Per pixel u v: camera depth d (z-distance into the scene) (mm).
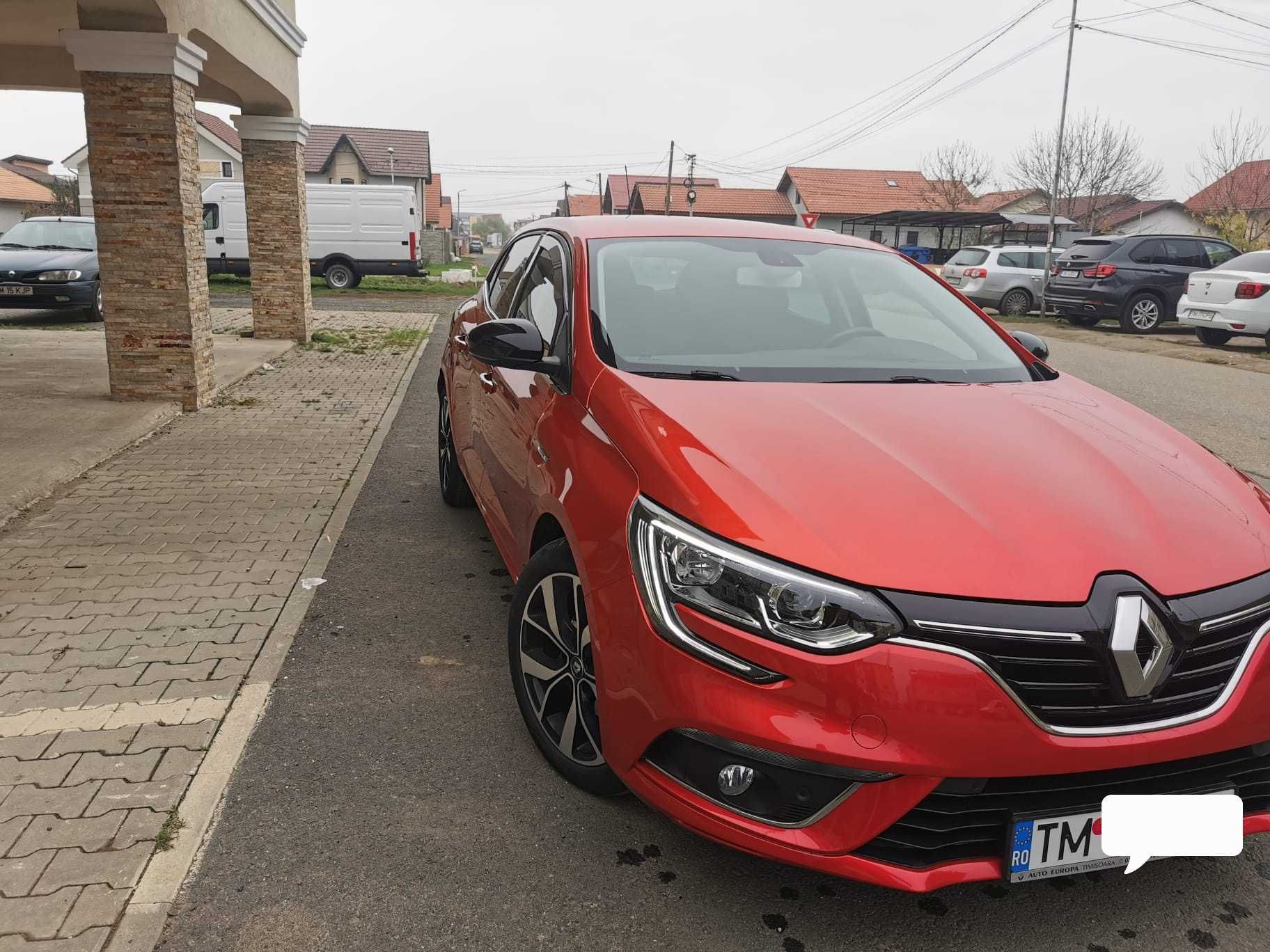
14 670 3230
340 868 2316
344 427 7438
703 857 2414
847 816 1966
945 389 2949
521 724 3049
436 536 4859
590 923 2176
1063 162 37781
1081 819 2010
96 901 2158
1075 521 2125
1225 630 2027
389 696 3195
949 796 1956
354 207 22656
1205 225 42188
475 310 4848
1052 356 13242
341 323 15227
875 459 2320
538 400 3086
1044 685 1924
